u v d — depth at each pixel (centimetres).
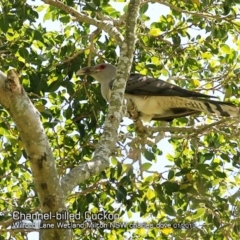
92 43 1098
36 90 1045
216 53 1224
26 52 1065
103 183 1033
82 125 1077
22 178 1159
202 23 1188
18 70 1075
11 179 1170
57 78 1090
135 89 1138
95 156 739
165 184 1012
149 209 1096
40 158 612
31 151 612
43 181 617
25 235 951
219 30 1194
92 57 1202
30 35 1078
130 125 1167
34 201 1075
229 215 1058
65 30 1202
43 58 1073
